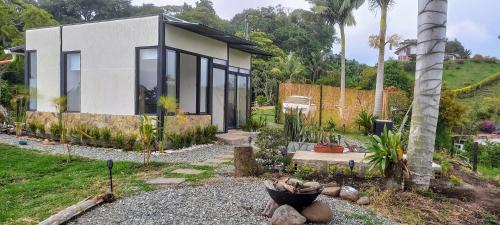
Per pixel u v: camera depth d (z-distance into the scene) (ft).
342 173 21.56
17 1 84.79
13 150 30.07
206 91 38.58
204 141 36.09
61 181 20.88
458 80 152.66
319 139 30.73
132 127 32.91
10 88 53.52
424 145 19.04
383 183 20.15
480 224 15.89
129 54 33.30
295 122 31.04
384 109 53.47
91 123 35.50
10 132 40.19
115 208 15.34
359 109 56.03
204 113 38.17
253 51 47.78
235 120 46.75
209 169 23.79
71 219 14.08
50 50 38.50
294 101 54.19
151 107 32.42
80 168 24.36
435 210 17.01
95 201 15.78
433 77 18.85
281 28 155.63
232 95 45.83
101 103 34.94
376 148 19.11
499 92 131.34
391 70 97.50
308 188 14.62
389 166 19.03
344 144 34.09
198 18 128.98
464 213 16.96
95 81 35.24
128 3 144.77
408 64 143.64
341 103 56.70
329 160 22.00
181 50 34.09
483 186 22.17
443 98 44.06
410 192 18.81
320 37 160.76
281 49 145.07
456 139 61.41
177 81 33.68
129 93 33.40
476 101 108.27
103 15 137.59
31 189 19.39
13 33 69.72
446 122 44.57
